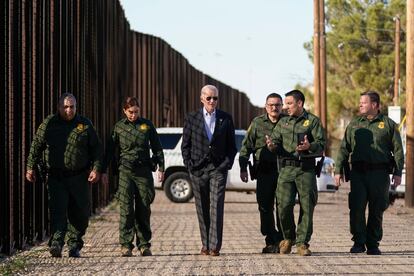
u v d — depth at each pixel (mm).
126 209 14086
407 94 27969
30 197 16016
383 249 15461
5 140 13836
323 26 46469
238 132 29984
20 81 15070
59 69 19531
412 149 27812
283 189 14070
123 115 37438
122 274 11523
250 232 19250
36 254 14203
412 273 11648
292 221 14172
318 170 14141
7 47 14047
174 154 30641
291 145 14031
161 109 48219
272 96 14211
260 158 14375
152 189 14242
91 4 25766
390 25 66188
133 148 14141
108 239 17328
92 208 24328
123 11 37875
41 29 17344
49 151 13555
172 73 51938
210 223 13977
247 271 11852
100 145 13766
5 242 13797
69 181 13633
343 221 22672
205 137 13930
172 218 23953
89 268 12242
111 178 30719
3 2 13742
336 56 67188
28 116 15797
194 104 61406
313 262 12984
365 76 65750
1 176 13805
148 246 14258
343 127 67875
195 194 14094
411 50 27953
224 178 13977
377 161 14461
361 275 11438
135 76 42969
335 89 68125
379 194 14461
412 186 27828
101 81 28344
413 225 21562
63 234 13562
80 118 13695
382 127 14477
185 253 14562
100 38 28516
